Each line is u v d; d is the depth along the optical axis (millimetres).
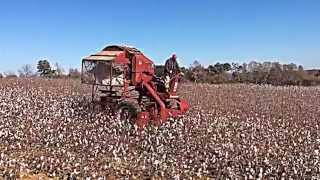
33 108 18328
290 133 15836
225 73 58469
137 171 10930
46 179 10109
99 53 17078
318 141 14289
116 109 15961
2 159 11023
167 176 10688
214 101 25234
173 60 16672
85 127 15000
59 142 13117
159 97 16234
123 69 16422
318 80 57031
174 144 13312
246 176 10586
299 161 11617
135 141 13562
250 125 16781
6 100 20609
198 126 15750
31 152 12172
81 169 10711
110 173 10688
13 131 14047
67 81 36625
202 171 11070
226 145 13070
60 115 16734
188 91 32406
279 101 28016
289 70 59469
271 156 12531
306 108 24250
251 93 33781
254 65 60812
